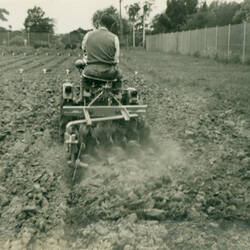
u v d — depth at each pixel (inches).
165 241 171.8
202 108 425.4
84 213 193.9
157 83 631.2
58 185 225.8
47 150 284.7
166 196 206.8
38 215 191.5
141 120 281.3
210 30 1275.8
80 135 245.0
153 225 184.4
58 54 1561.3
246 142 307.3
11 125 337.7
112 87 286.5
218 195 209.9
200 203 201.5
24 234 174.1
